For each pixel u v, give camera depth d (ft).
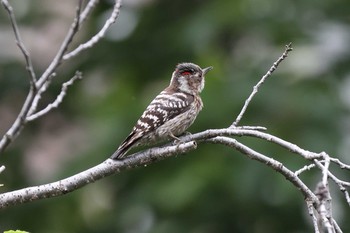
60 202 55.16
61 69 60.64
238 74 52.65
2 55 64.44
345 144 50.57
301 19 56.24
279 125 49.78
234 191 48.39
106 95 56.90
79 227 55.11
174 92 33.27
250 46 55.62
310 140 49.21
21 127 19.63
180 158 50.37
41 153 64.13
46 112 20.25
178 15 60.29
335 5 56.85
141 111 51.47
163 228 50.11
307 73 53.67
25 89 62.39
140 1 62.18
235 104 49.39
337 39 56.34
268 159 25.35
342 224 48.98
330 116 50.57
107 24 21.34
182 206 48.37
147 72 58.54
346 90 54.90
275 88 51.16
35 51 67.21
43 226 55.36
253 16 55.11
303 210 49.14
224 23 54.60
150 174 51.49
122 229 53.06
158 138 31.45
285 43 55.16
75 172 51.72
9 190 59.26
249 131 25.82
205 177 48.37
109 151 50.90
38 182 55.42
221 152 49.37
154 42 58.85
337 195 49.14
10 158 60.90
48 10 63.52
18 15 63.00
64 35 68.08
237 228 50.26
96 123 53.06
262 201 48.78
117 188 53.83
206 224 49.85
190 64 34.73
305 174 47.65
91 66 59.93
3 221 55.36
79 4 19.76
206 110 48.98
